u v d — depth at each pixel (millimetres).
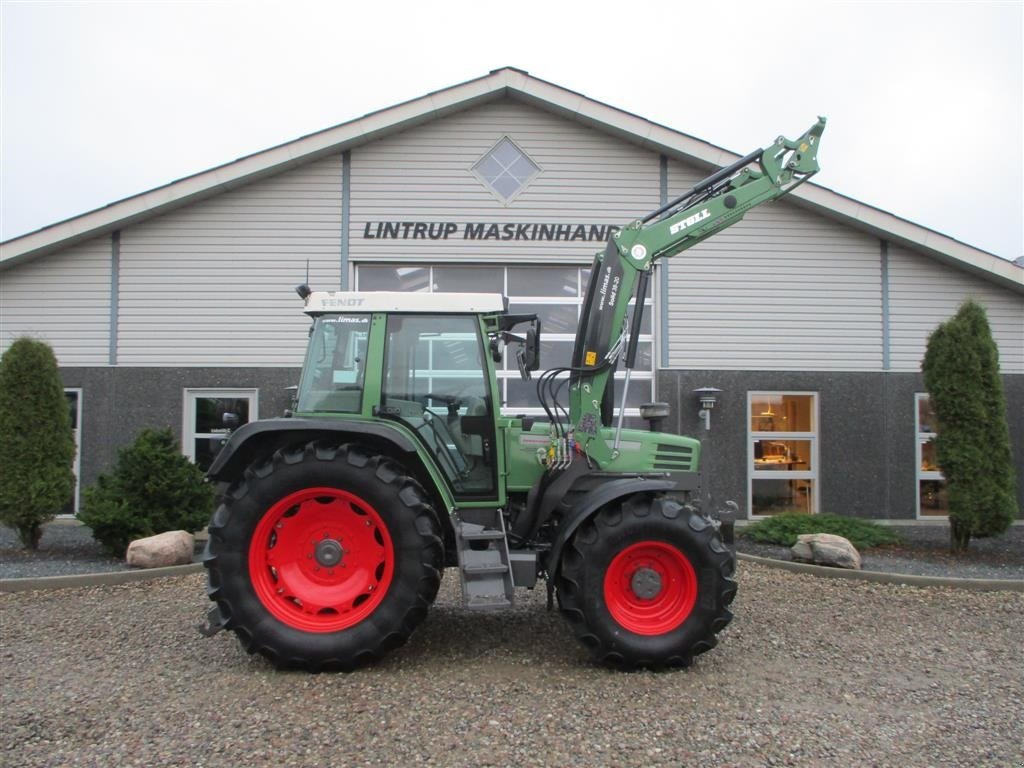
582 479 5137
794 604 6062
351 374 4863
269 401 10328
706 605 4418
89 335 10273
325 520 4547
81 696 3941
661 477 5184
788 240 10742
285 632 4305
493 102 10539
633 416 10547
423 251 10461
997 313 10766
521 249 10516
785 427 10719
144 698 3920
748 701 3943
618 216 10586
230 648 4781
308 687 4090
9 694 3977
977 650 4895
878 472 10648
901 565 7527
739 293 10703
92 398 10242
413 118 10203
